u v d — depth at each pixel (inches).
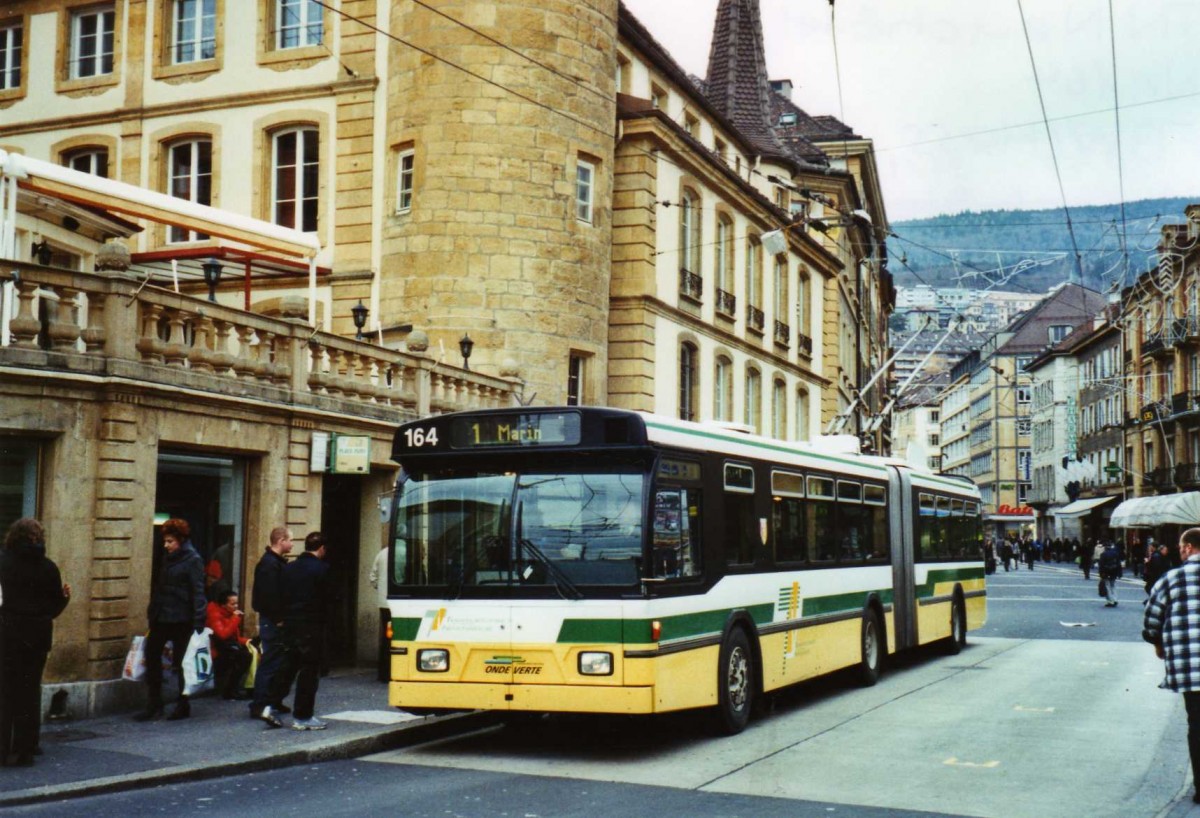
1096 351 3280.0
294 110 1048.2
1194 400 2407.7
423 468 447.8
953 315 1167.6
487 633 425.4
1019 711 542.3
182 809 337.4
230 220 685.9
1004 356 4881.9
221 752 407.2
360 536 682.2
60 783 355.9
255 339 621.6
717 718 475.5
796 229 1558.8
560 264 983.0
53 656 467.5
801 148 2080.5
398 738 456.8
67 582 470.3
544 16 988.6
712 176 1288.1
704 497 466.0
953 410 6107.3
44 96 1141.1
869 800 355.6
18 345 461.7
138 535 494.6
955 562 847.1
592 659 414.0
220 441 544.1
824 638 589.6
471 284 954.1
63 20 1139.3
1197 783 337.4
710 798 357.7
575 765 415.2
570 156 998.4
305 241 727.7
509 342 954.1
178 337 521.0
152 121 1096.2
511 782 383.2
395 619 438.9
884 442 2770.7
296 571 457.4
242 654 530.3
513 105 970.7
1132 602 1451.8
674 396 1196.5
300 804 345.7
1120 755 430.9
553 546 424.8
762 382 1488.7
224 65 1077.1
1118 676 680.4
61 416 470.3
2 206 586.2
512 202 965.2
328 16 1040.2
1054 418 3799.2
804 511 577.9
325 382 623.2
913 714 535.5
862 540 660.1
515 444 435.5
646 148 1125.1
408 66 991.6
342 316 1016.2
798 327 1660.9
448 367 743.1
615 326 1126.4
